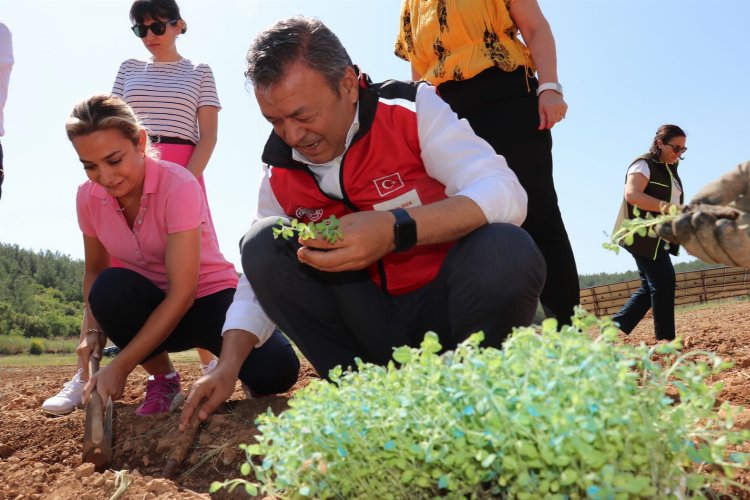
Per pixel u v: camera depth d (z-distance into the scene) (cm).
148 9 358
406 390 120
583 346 114
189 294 256
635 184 473
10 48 334
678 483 112
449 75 301
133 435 240
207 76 379
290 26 188
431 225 190
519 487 113
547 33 297
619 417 103
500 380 113
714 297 1791
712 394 116
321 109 193
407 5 324
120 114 248
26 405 306
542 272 203
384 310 226
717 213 119
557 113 289
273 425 132
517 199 209
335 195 223
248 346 233
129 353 240
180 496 176
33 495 186
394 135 216
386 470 122
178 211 256
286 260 215
